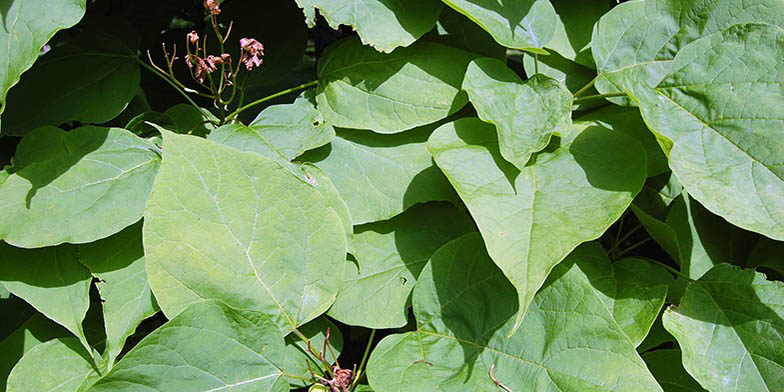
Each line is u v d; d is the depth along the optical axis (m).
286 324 0.97
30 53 0.91
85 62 1.09
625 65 1.04
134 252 0.99
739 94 0.98
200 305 0.93
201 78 1.05
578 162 0.98
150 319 1.16
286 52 1.19
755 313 0.96
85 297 0.97
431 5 1.06
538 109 1.01
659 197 1.08
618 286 1.00
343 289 1.02
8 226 0.96
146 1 1.28
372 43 1.02
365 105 1.07
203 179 0.95
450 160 0.98
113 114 1.07
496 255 0.90
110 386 0.91
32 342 1.01
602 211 0.93
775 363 0.93
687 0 1.03
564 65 1.09
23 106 1.06
